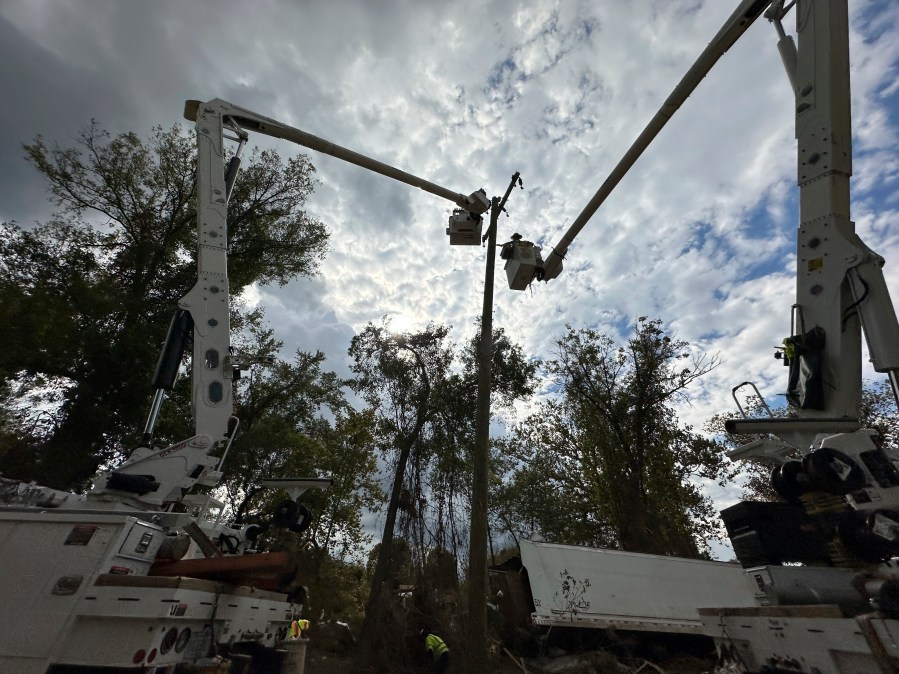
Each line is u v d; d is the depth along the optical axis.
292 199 23.27
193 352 6.41
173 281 20.14
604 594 12.27
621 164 8.16
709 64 6.68
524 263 9.99
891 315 4.13
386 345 13.95
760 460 5.09
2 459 14.23
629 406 24.58
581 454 26.56
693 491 23.94
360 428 23.78
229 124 8.12
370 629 8.41
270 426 22.30
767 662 3.73
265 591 5.46
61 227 18.62
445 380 13.71
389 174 9.73
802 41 5.18
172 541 4.35
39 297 15.62
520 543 12.93
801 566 4.04
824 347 4.37
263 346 24.22
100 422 16.02
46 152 18.67
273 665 5.46
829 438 3.96
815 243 4.65
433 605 8.73
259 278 23.62
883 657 2.91
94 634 3.59
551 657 10.84
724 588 13.58
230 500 20.47
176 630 3.87
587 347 26.09
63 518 4.00
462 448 12.68
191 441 5.94
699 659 11.86
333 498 22.95
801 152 4.96
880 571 3.28
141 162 20.61
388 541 9.83
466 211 10.65
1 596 3.71
